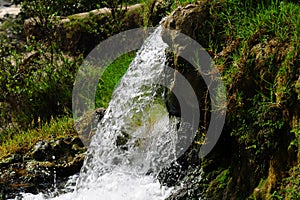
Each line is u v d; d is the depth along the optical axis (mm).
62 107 8125
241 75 4352
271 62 4152
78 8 10672
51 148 6621
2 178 6289
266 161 4059
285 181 3756
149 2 8172
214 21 4797
